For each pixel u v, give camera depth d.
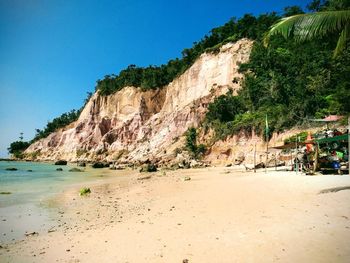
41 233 10.37
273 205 10.75
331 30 12.77
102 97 113.31
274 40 59.38
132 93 104.50
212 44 89.19
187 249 7.04
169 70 102.19
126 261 6.70
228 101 63.41
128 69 118.69
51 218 12.82
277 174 22.33
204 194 15.34
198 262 6.22
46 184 28.95
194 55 93.38
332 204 10.09
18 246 8.80
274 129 45.34
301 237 7.07
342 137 17.95
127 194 19.31
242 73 67.31
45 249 8.29
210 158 54.97
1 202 17.34
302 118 42.94
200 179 25.64
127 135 94.06
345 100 35.66
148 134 87.00
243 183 18.38
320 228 7.62
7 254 7.99
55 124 146.50
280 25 13.15
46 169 59.41
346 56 37.47
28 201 17.67
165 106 91.44
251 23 83.00
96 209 14.50
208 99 74.00
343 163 18.17
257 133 48.34
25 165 79.75
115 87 113.00
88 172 49.50
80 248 8.06
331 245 6.43
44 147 128.12
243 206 11.11
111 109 108.31
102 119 104.50
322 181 15.24
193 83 83.12
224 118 62.50
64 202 17.11
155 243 7.74
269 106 52.88
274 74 55.91
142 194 18.48
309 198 11.35
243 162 46.91
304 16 12.84
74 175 42.31
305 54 53.47
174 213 11.20
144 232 8.91
